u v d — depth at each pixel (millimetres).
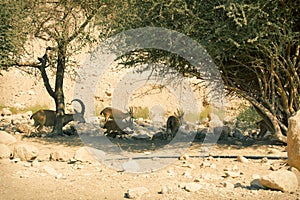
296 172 6668
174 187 6180
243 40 8750
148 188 6133
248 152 9617
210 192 5848
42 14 11984
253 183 6238
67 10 11961
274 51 9352
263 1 8375
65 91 19953
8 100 21016
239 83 10703
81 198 5660
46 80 13031
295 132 6605
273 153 9375
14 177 6797
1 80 21312
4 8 11391
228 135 12867
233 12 7934
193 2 8852
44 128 14383
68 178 6836
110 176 7004
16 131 13820
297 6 8883
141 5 9438
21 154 8336
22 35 11906
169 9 8773
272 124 10391
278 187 5902
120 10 9859
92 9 11477
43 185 6324
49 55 13188
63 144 11047
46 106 20969
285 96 10008
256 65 10219
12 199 5602
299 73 10430
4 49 11773
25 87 21609
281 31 9305
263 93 9984
